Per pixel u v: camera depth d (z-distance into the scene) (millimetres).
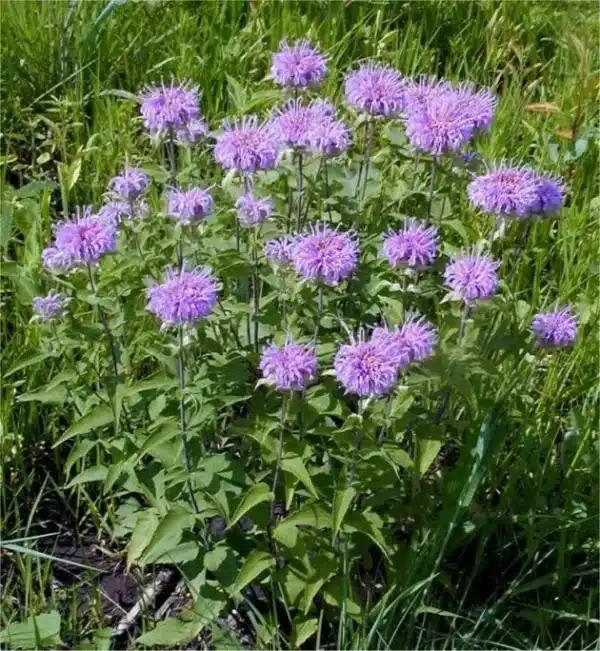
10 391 863
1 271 807
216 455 735
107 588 821
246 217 771
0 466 840
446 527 744
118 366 817
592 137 1190
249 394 764
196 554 743
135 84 1259
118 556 845
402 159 870
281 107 1067
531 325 810
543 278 1056
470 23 1410
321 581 716
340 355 667
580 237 1065
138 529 747
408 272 761
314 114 815
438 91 852
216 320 766
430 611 721
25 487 881
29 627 713
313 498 716
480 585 827
